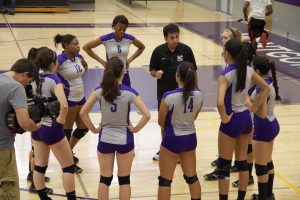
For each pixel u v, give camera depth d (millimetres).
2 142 4492
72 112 6645
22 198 6145
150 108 9930
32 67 4648
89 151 7699
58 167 7102
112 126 5266
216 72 12773
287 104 10352
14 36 16547
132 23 19781
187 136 5254
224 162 5535
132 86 11484
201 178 6824
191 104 5168
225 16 22500
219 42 16594
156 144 8070
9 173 4566
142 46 7871
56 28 18203
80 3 23156
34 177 5695
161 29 18578
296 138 8375
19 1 21828
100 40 7555
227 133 5418
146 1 26141
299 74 12664
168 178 5379
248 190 6445
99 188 5328
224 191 5617
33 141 5633
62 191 6363
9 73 4605
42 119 4898
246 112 5449
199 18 21750
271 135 5738
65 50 6566
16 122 4438
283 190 6480
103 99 5164
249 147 6312
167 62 6828
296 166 7242
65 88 6547
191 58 6961
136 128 5270
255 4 14289
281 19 17859
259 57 5680
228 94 5316
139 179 6785
